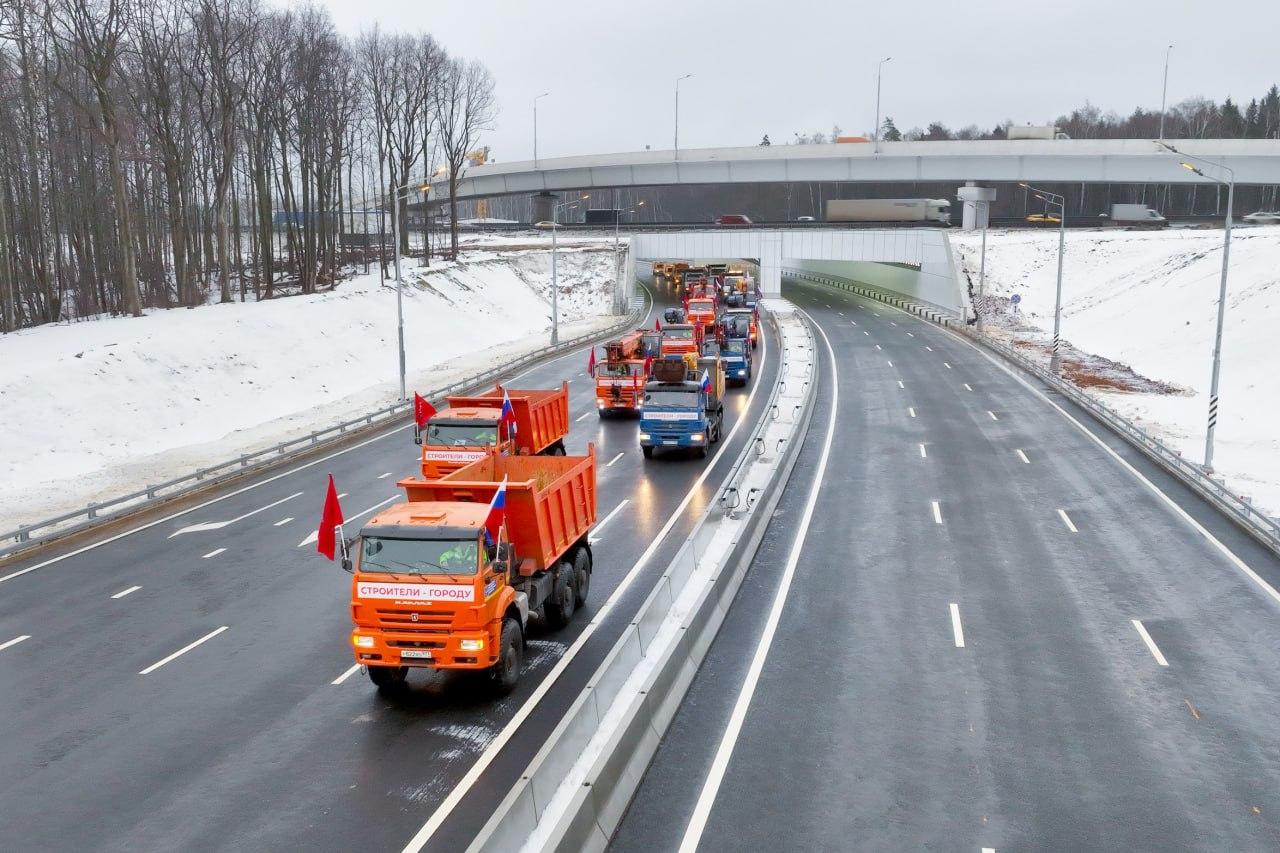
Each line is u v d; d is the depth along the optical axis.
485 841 9.89
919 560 22.97
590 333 72.38
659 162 109.38
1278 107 159.62
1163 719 14.94
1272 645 17.91
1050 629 18.64
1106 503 28.05
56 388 39.97
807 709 15.29
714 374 36.91
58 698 16.20
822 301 97.06
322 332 59.22
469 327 73.56
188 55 74.50
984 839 11.70
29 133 61.22
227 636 18.92
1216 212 152.62
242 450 37.66
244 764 13.83
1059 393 46.88
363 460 35.53
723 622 19.11
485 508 16.31
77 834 12.12
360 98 99.94
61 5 57.06
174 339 48.84
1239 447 36.31
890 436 37.53
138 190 70.88
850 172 102.31
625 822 12.10
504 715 15.20
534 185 120.12
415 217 146.00
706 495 29.09
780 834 11.83
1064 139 99.25
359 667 17.33
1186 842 11.66
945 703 15.48
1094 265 86.38
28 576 23.20
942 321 77.00
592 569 22.28
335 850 11.66
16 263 64.06
